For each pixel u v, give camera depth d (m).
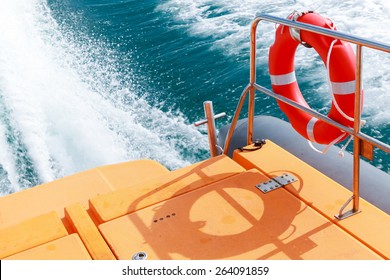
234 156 3.64
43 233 2.89
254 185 3.21
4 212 3.57
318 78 7.34
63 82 8.42
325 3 9.31
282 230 2.81
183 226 2.89
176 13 10.27
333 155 3.80
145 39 9.54
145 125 7.12
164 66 8.55
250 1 10.12
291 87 3.40
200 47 8.86
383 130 6.08
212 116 3.97
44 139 7.01
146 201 3.13
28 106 7.75
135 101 7.71
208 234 2.82
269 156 3.55
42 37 10.06
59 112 7.57
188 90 7.79
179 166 6.20
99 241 2.81
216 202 3.08
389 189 3.41
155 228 2.89
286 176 3.29
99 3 11.42
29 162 6.57
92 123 7.26
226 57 8.41
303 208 2.98
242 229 2.84
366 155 2.75
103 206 3.11
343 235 2.75
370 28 8.22
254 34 3.25
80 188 3.81
